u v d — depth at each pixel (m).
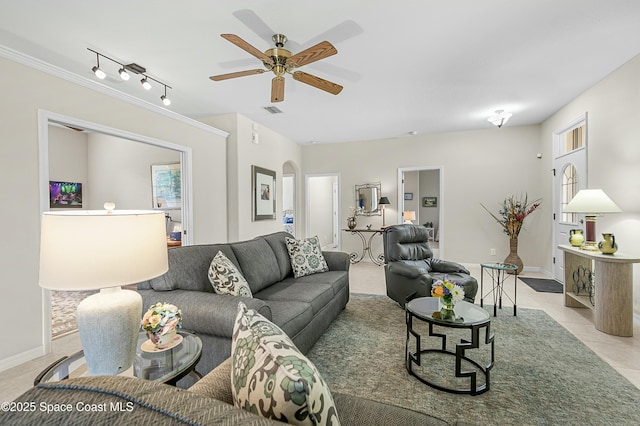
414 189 9.52
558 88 3.65
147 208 5.29
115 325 1.08
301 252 3.24
